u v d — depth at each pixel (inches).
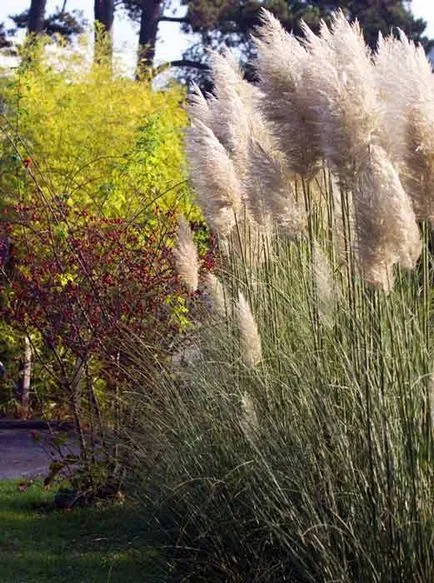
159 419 278.1
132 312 362.0
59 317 371.9
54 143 608.7
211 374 273.0
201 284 345.4
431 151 207.8
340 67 221.5
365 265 205.2
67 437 373.7
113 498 355.3
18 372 609.3
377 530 204.5
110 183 473.4
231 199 283.9
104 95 654.5
